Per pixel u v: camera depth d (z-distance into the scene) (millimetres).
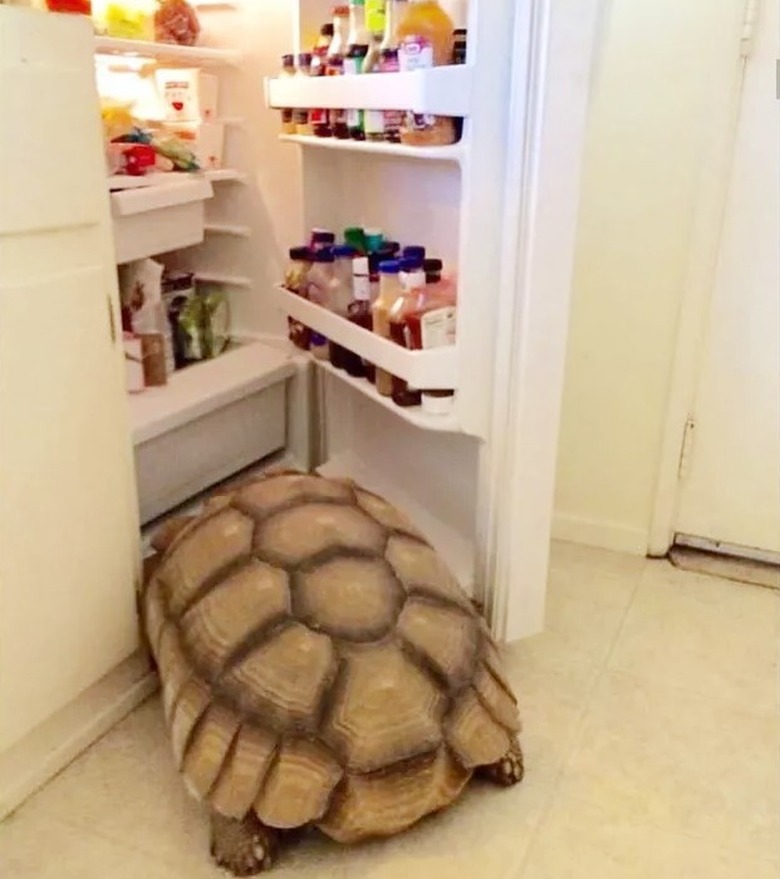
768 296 1640
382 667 1062
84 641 1201
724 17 1505
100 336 1140
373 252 1472
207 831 1119
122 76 1775
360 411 1827
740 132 1566
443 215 1435
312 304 1558
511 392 1274
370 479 1773
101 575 1213
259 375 1738
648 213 1650
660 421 1771
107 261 1139
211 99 1756
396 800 1025
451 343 1279
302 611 1093
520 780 1206
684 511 1840
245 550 1182
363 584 1125
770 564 1817
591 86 1175
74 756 1238
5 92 952
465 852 1094
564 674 1453
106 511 1203
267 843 1058
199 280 1939
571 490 1890
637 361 1747
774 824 1152
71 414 1114
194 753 1044
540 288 1215
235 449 1742
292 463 1898
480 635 1205
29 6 1021
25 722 1126
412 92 1152
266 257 1877
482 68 1139
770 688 1434
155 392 1618
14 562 1071
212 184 1840
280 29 1701
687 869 1078
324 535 1176
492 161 1188
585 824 1142
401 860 1080
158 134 1688
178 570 1227
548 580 1749
